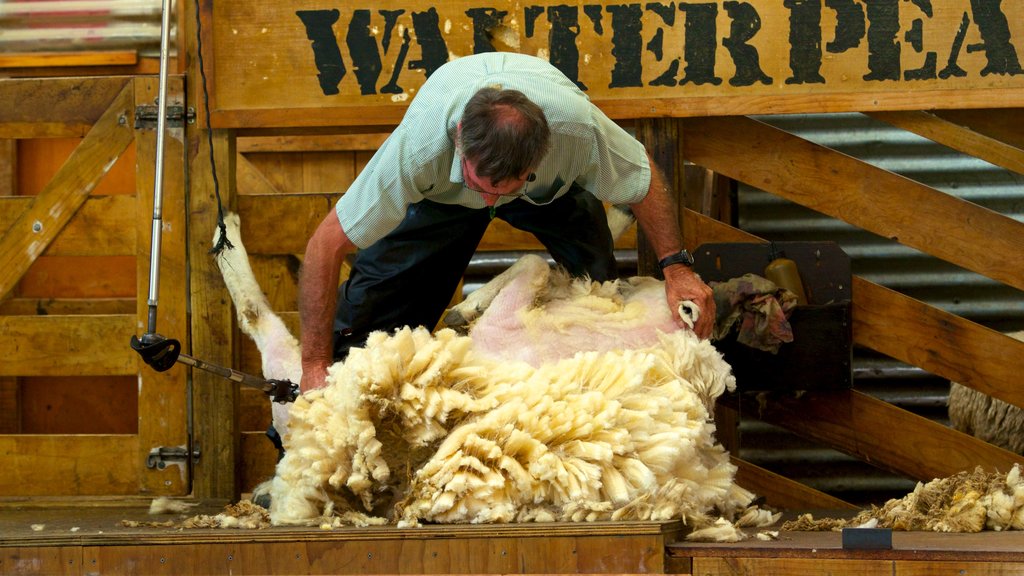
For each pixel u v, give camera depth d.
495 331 3.71
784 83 4.80
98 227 5.07
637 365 3.50
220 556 3.05
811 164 5.03
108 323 5.03
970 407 5.64
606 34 4.83
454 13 4.87
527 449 3.19
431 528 2.98
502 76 3.59
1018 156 4.91
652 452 3.29
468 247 4.37
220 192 5.00
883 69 4.78
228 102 4.94
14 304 6.87
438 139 3.57
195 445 4.98
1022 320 6.57
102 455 5.01
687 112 4.82
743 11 4.80
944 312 5.01
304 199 5.07
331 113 4.91
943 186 6.70
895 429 5.06
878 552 2.75
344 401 3.26
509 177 3.27
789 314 4.84
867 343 5.07
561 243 4.30
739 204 6.71
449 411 3.24
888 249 6.64
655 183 3.90
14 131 5.08
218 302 4.98
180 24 6.21
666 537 2.93
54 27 6.36
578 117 3.62
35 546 3.11
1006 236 4.95
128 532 3.18
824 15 4.79
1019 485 3.44
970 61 4.75
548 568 2.92
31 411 6.99
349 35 4.90
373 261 4.27
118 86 5.05
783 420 5.19
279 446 4.45
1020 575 2.63
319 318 3.79
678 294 3.84
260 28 4.92
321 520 3.29
